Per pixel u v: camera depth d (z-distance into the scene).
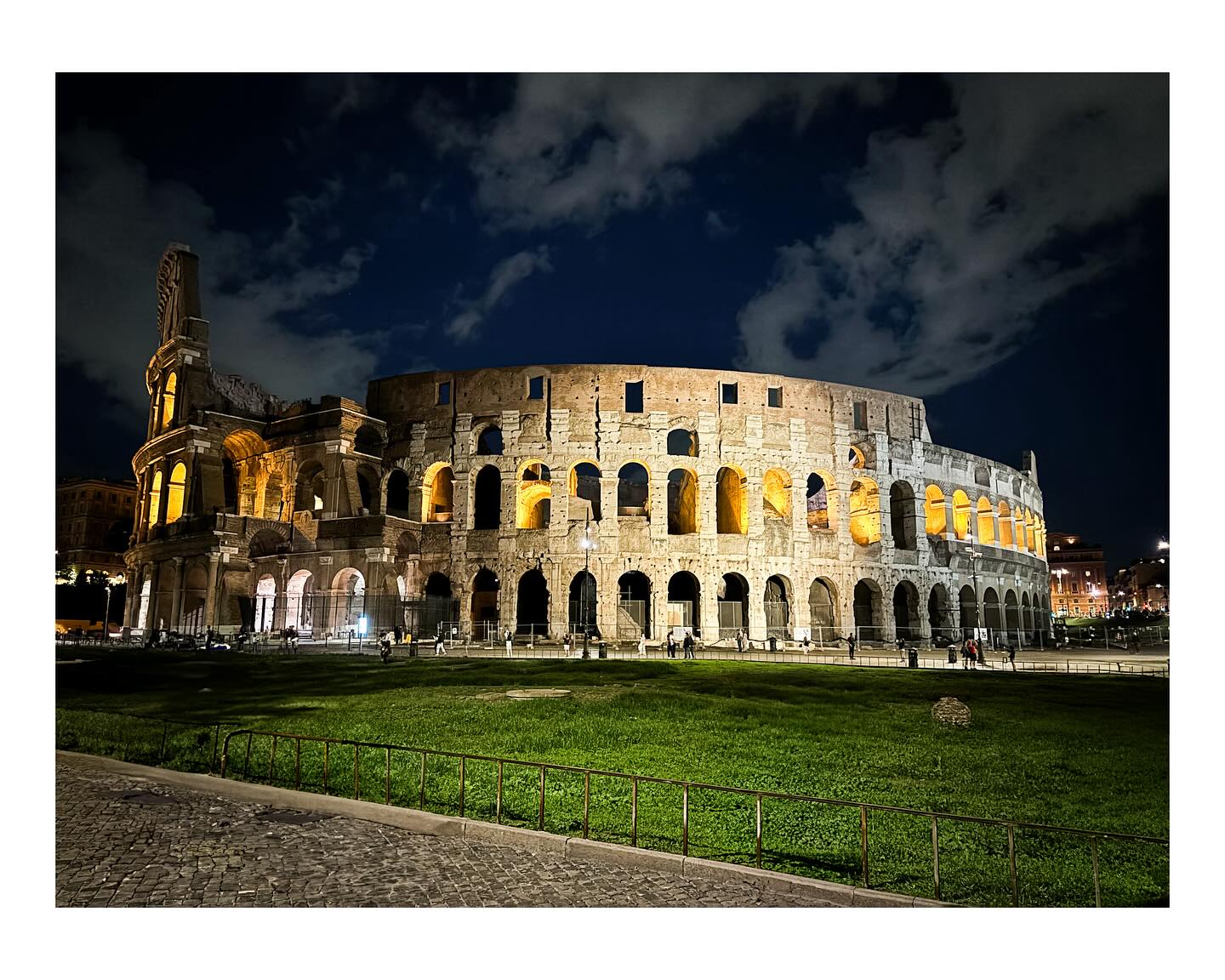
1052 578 189.25
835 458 75.62
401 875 11.65
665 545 70.00
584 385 72.44
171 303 79.81
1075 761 21.31
